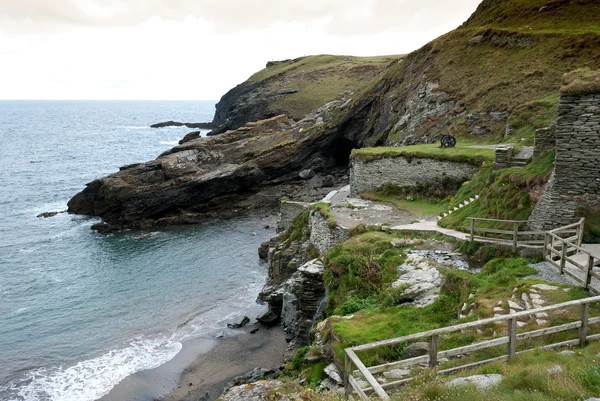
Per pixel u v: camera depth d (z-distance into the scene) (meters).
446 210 27.86
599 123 15.55
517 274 14.73
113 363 26.83
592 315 11.21
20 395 23.91
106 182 58.06
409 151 34.22
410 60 61.91
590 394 7.17
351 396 9.66
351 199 35.25
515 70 45.22
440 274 17.17
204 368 25.94
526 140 29.77
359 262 19.56
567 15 50.47
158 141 156.88
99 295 36.78
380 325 14.33
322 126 68.69
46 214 61.50
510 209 19.41
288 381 14.44
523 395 7.41
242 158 67.00
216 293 36.53
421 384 8.66
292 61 151.75
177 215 60.25
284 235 36.50
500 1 60.19
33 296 36.81
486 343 9.55
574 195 16.34
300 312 23.67
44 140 160.75
